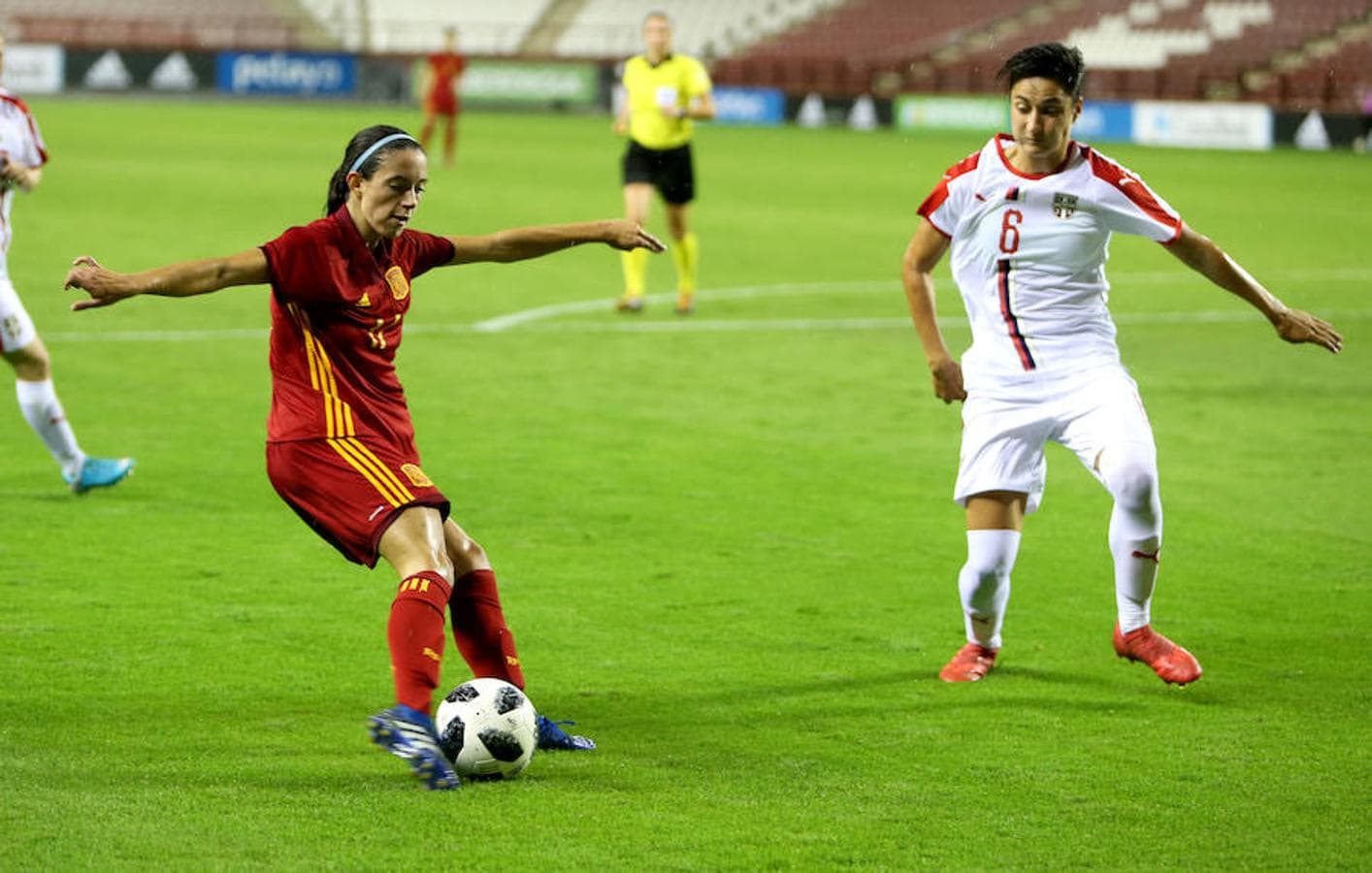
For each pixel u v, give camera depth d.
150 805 16.81
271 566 26.77
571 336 50.62
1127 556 21.52
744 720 20.14
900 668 22.39
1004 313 21.52
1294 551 28.95
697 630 24.00
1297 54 150.88
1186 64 155.38
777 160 119.69
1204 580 27.12
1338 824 16.91
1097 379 21.41
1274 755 19.02
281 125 134.25
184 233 70.44
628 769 18.30
